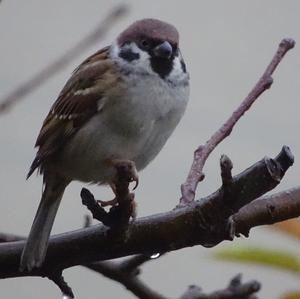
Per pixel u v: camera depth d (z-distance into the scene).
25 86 4.38
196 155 5.88
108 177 7.73
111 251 5.45
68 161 7.68
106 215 5.03
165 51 7.30
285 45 5.89
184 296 6.19
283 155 4.50
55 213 7.74
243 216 5.47
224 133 5.96
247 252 4.50
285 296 4.57
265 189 4.62
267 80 5.90
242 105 5.98
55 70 4.43
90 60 7.70
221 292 6.15
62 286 5.67
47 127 7.78
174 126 7.62
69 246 5.56
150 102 7.36
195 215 5.09
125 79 7.37
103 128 7.48
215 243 5.12
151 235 5.26
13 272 5.68
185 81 7.54
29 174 7.52
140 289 6.43
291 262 4.48
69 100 7.60
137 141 7.49
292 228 4.71
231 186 4.70
